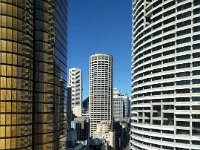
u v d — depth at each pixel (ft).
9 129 278.26
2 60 277.23
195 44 564.30
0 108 274.36
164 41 629.10
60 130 406.62
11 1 284.00
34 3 331.57
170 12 622.13
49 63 351.87
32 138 326.24
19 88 288.92
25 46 298.76
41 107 338.13
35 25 333.42
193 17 569.64
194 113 558.15
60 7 405.18
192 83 564.71
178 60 593.01
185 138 570.46
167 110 615.57
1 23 277.85
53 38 360.89
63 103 430.20
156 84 651.66
